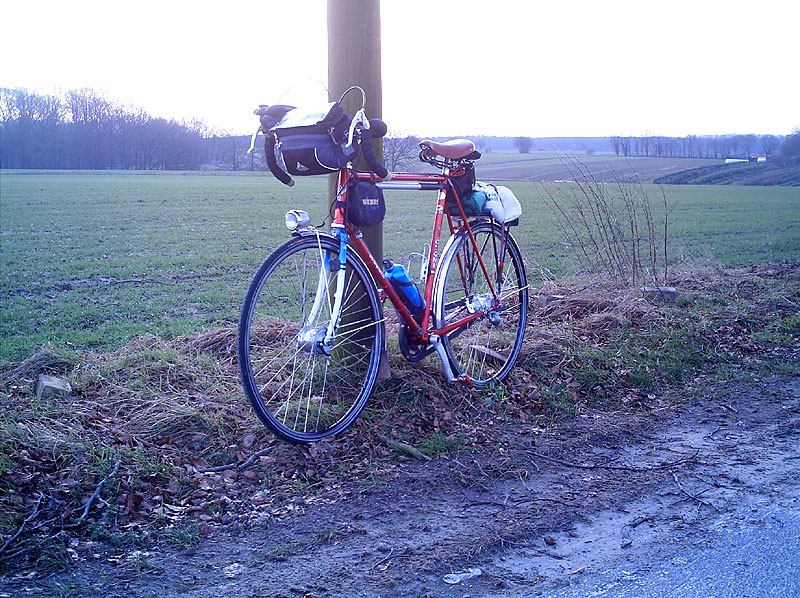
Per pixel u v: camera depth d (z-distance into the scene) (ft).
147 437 14.02
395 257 47.50
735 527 12.17
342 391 15.79
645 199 32.04
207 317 29.76
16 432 13.01
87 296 36.65
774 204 107.04
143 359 17.25
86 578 10.36
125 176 206.08
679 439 16.22
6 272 46.21
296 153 13.33
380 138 17.02
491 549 11.41
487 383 17.47
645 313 23.49
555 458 15.03
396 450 14.66
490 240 17.89
